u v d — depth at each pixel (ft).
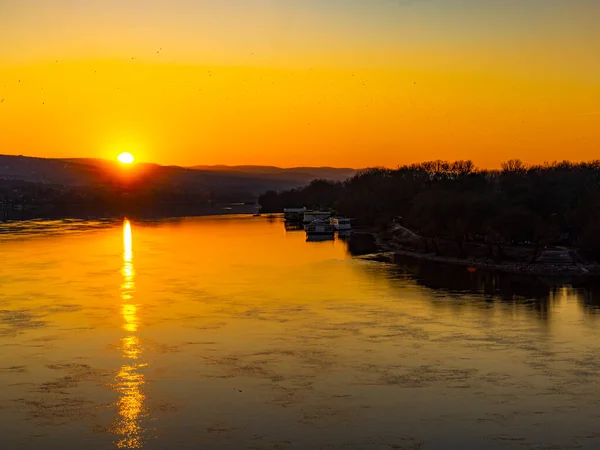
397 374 235.61
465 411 206.49
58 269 461.37
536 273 437.58
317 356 254.88
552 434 192.34
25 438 190.90
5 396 218.38
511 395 217.77
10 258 521.24
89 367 244.42
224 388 224.12
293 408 208.95
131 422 200.34
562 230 568.00
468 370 239.09
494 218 554.46
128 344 271.49
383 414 204.74
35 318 312.71
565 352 258.16
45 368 243.40
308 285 394.93
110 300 352.49
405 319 307.17
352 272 447.01
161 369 242.17
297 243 647.56
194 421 200.85
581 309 326.85
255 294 367.04
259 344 270.26
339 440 189.57
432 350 260.83
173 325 299.79
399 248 584.40
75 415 204.85
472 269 459.32
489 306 333.83
